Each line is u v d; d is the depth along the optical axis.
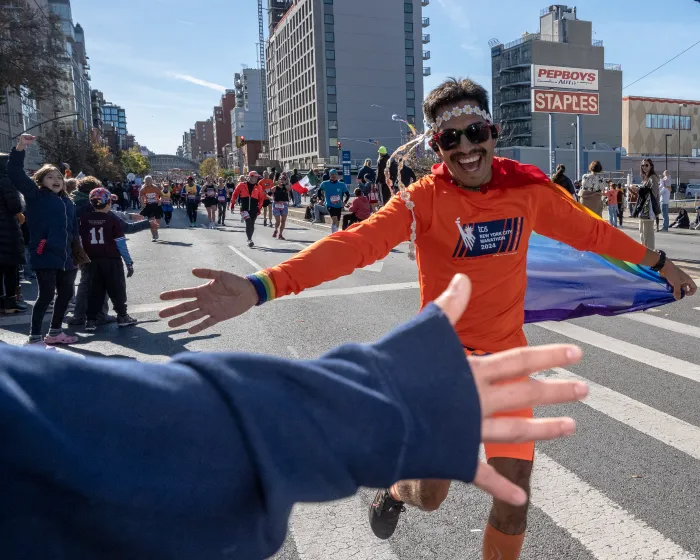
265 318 7.48
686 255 11.98
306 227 23.12
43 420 0.44
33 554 0.45
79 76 104.25
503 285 2.31
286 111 127.25
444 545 2.81
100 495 0.45
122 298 7.32
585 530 2.88
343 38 108.06
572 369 5.20
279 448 0.51
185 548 0.48
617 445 3.76
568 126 92.19
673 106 92.56
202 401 0.51
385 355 0.59
